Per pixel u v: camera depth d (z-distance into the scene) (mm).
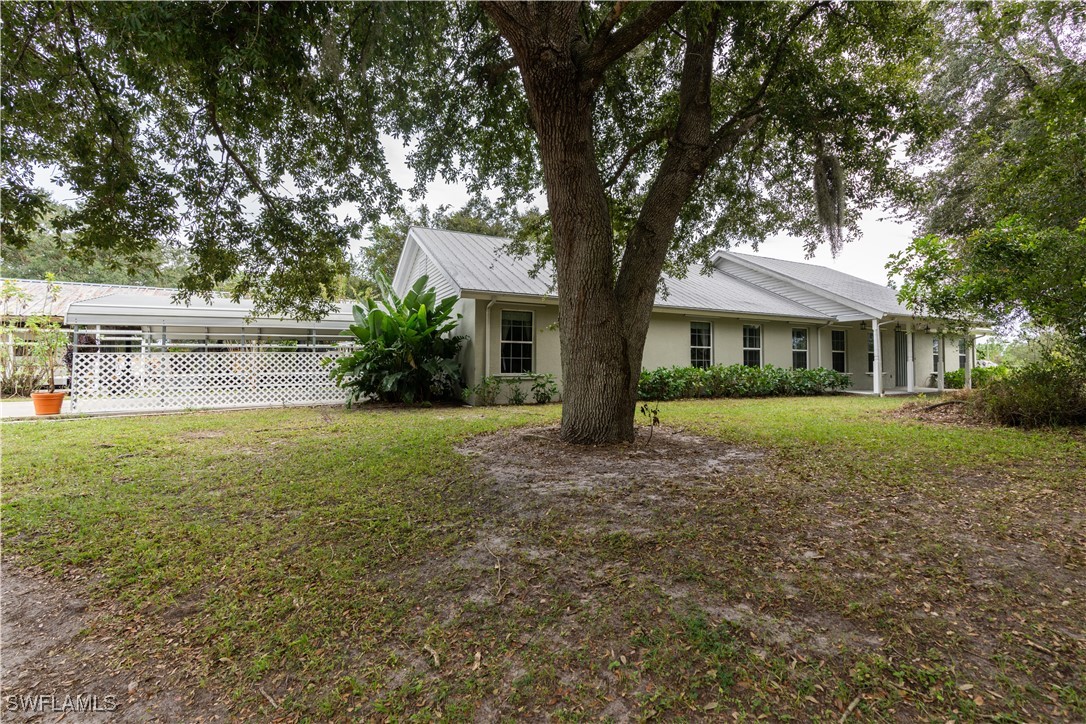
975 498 3945
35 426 7867
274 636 2209
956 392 10805
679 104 6758
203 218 5844
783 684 1857
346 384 11094
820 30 6277
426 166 6895
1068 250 6312
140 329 13852
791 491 4105
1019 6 8656
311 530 3354
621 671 1952
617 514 3582
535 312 11789
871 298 15836
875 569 2729
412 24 5453
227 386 10938
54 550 3078
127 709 1812
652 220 6051
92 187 4961
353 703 1818
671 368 12828
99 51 4555
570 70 4934
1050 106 7035
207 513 3699
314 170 6156
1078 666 1921
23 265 19766
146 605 2482
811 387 14133
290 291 6938
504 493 4090
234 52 3904
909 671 1904
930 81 12047
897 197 7238
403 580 2688
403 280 16500
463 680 1923
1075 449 5742
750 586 2557
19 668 2031
